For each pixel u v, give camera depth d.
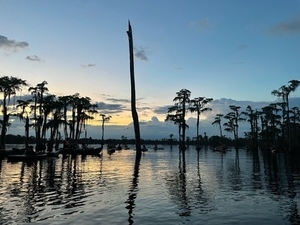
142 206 13.46
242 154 71.75
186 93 92.44
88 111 92.00
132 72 45.56
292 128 103.06
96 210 12.72
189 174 26.78
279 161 45.25
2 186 19.47
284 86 79.50
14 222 10.91
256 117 111.62
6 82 55.38
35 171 29.03
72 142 81.06
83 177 24.34
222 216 11.70
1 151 48.81
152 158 53.84
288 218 11.41
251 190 17.80
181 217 11.58
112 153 77.12
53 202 14.36
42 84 67.88
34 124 72.38
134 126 46.12
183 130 92.81
